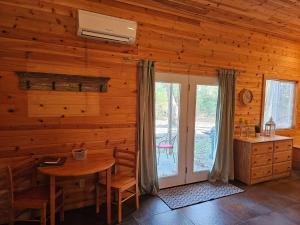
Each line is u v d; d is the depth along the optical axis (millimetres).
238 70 4148
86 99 2922
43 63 2654
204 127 3941
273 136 4438
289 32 4387
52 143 2764
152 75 3277
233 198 3330
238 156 4070
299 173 4535
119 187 2631
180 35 3527
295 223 2684
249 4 3146
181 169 3756
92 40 2906
